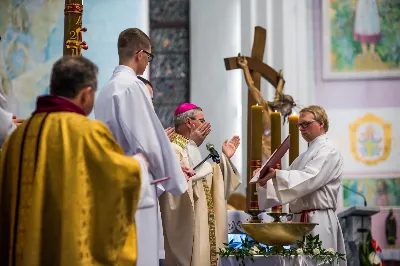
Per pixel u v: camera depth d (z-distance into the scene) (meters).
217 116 14.99
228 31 15.36
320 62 14.78
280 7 14.94
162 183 5.96
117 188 4.64
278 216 7.00
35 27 15.29
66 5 6.77
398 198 14.12
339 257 6.77
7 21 15.28
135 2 15.44
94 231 4.64
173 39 15.70
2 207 4.77
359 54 14.77
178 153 7.36
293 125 7.86
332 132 14.52
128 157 4.77
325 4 14.94
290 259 6.52
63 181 4.61
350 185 14.25
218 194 7.68
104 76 15.06
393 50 14.73
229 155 7.91
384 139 14.42
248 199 7.29
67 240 4.54
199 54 15.36
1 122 5.83
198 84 15.23
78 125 4.72
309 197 7.52
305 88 14.69
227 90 15.10
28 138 4.73
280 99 11.37
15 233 4.62
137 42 6.30
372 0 14.86
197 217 7.40
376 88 14.62
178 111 7.92
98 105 6.11
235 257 6.61
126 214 4.73
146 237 5.91
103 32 15.27
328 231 7.45
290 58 14.76
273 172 6.94
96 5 15.36
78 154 4.64
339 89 14.68
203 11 15.51
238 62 11.37
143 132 5.91
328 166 7.47
